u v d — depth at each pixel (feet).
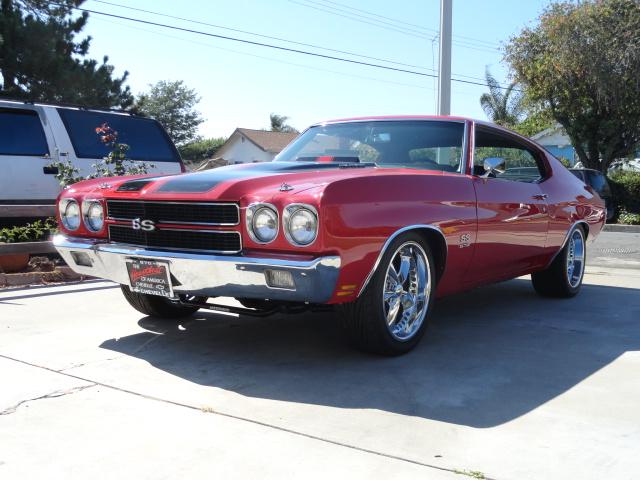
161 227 12.44
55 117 26.91
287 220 11.01
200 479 8.10
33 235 22.79
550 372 12.37
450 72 36.70
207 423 9.79
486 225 14.89
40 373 12.05
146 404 10.56
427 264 13.47
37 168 25.76
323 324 16.03
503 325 16.26
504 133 17.20
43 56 62.54
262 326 15.80
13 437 9.30
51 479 8.11
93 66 67.87
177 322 16.15
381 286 12.25
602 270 27.48
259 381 11.71
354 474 8.20
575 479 8.10
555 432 9.52
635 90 66.39
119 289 20.39
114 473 8.25
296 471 8.28
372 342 12.69
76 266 14.43
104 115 28.71
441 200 13.53
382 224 11.84
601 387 11.54
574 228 19.58
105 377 11.88
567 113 71.97
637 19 65.00
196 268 11.78
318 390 11.25
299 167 14.02
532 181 18.10
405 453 8.80
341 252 11.07
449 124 16.11
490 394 11.11
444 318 17.06
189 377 11.93
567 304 19.17
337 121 17.69
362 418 10.00
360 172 12.75
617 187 66.18
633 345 14.43
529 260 17.66
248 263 11.16
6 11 63.52
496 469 8.34
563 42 67.00
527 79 72.69
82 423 9.78
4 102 25.62
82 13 68.23
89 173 27.25
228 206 11.59
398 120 16.76
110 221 13.51
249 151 177.47
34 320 16.14
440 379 11.86
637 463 8.54
